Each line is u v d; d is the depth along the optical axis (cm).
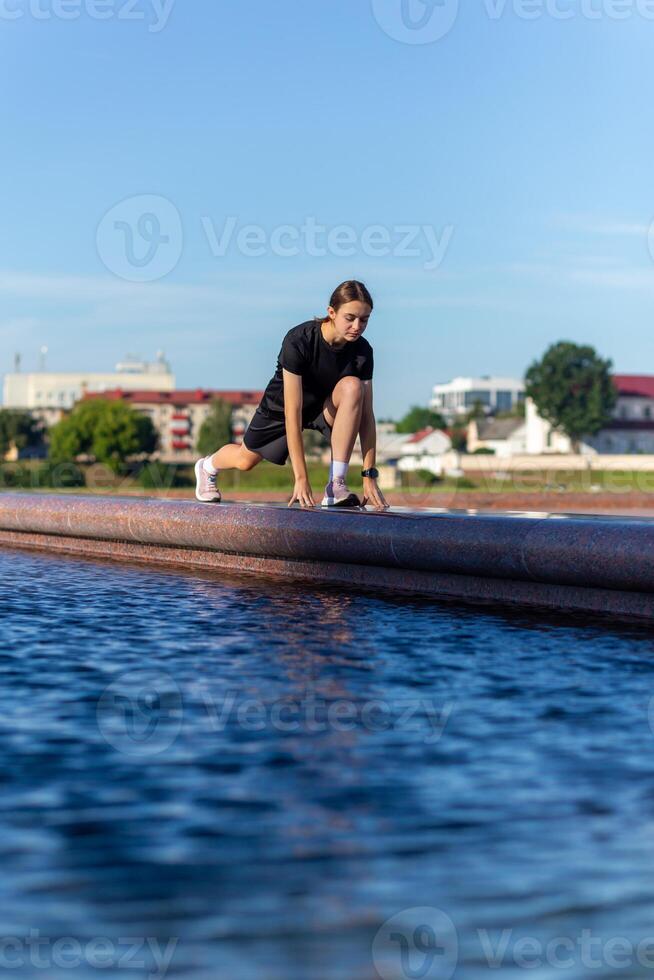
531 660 358
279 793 220
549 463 8994
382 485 6712
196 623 439
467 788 224
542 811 210
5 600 513
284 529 602
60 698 304
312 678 329
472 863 184
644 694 308
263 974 149
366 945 156
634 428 11162
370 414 613
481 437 12294
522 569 487
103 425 10794
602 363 10844
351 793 220
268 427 642
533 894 173
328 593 542
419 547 525
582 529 465
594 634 412
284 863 184
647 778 231
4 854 188
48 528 832
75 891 173
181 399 14438
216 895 172
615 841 195
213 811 210
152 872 180
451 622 442
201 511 662
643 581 443
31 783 227
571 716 283
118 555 774
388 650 376
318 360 587
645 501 4756
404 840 194
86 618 454
